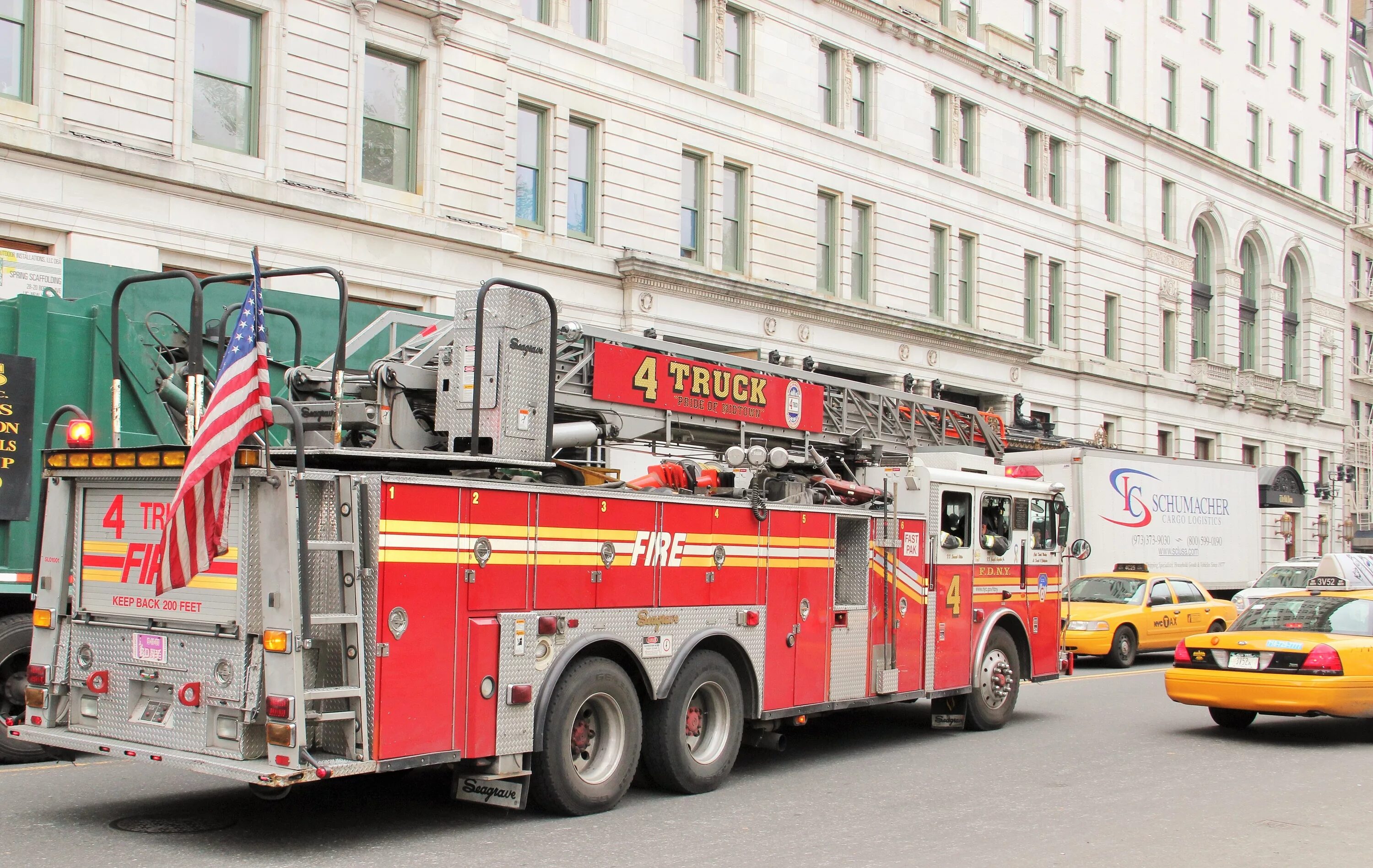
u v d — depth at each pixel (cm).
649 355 1070
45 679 757
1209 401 4544
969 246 3591
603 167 2603
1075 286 3969
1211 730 1283
